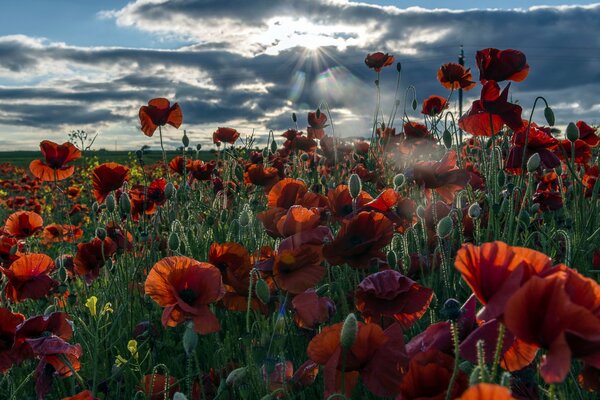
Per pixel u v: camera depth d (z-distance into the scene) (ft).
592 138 16.62
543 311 4.54
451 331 6.54
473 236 12.98
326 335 6.52
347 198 12.04
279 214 11.23
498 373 7.03
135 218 18.93
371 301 8.84
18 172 69.00
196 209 19.92
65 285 13.43
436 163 12.93
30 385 11.88
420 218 11.79
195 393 9.61
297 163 27.07
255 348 8.59
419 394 5.61
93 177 17.26
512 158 14.52
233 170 23.77
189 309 8.21
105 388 10.75
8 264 14.39
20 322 9.78
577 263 12.05
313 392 9.33
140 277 15.69
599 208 14.71
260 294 8.85
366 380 6.63
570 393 8.18
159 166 50.39
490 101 13.34
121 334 12.41
